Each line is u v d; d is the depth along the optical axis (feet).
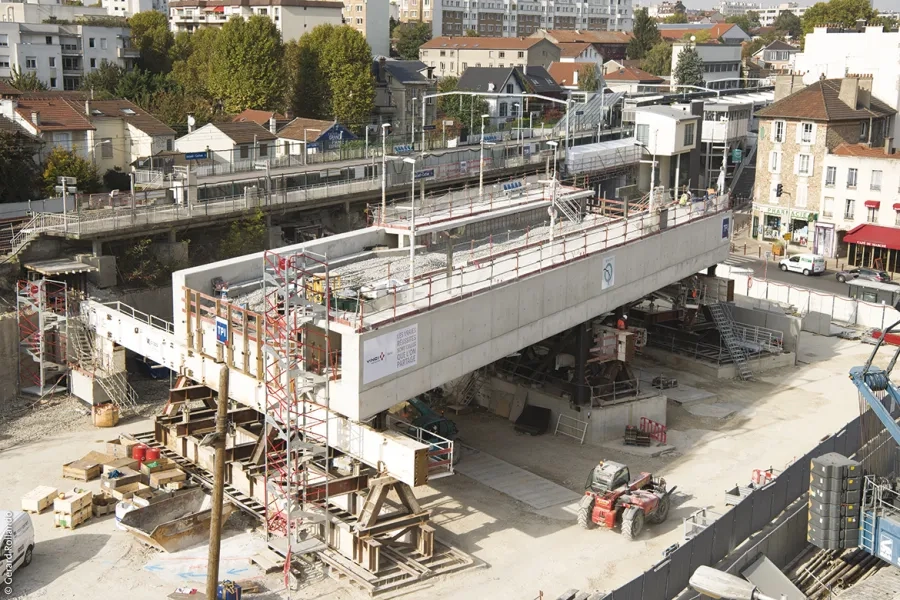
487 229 189.16
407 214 183.52
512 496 132.57
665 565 96.53
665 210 178.19
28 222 198.49
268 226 228.63
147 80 399.24
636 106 385.50
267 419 114.32
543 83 516.32
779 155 299.79
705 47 600.80
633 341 159.84
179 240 210.38
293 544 112.06
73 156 251.80
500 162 312.29
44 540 115.65
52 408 157.69
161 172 258.16
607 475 123.65
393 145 329.11
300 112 428.15
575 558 115.85
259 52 394.32
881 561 118.11
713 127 377.71
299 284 128.06
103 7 604.49
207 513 116.88
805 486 123.44
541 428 156.97
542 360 168.86
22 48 407.64
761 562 106.73
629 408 158.30
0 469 134.41
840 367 196.34
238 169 267.39
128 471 128.16
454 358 128.16
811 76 352.69
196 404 144.87
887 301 225.15
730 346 192.65
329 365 119.44
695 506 131.34
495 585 108.88
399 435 112.98
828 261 284.20
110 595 103.65
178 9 555.28
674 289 200.64
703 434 158.92
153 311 196.44
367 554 109.29
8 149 233.76
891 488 109.60
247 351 123.95
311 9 532.73
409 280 135.23
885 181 273.75
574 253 153.99
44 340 163.32
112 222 190.39
